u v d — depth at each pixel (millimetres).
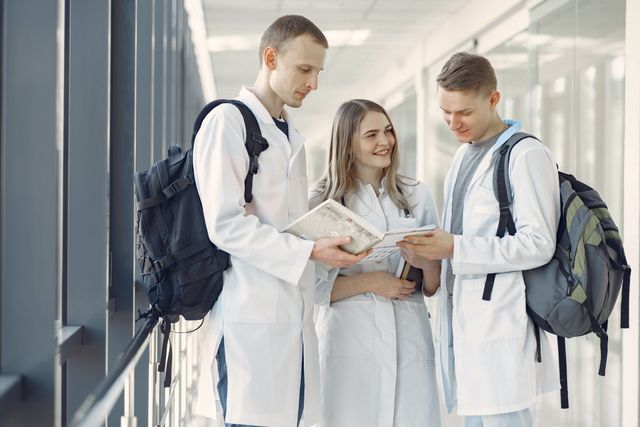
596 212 2613
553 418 5305
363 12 8586
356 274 2891
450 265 2812
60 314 2633
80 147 2680
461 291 2654
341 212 2221
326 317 2893
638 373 4297
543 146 2611
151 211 2311
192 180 2338
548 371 2668
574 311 2473
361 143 2832
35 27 1764
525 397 2555
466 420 2812
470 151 2826
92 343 2641
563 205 2559
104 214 2684
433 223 2957
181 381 4809
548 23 5766
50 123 1772
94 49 2684
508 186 2605
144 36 3979
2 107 1753
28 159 1772
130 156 3117
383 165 2848
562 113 5461
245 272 2369
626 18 4418
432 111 9734
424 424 2857
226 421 2371
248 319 2350
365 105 2861
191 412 5844
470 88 2656
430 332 2928
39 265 1783
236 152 2312
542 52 5895
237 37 9383
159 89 4715
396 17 8852
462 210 2812
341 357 2844
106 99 2689
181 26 7234
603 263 2477
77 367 2615
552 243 2525
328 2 8102
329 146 2918
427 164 10023
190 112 8734
